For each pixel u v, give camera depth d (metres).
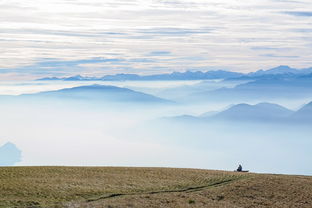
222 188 59.84
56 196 50.62
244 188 60.03
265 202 53.78
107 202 48.41
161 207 48.03
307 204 53.66
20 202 46.53
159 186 59.97
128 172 70.25
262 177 68.56
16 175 61.69
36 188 53.59
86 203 47.59
